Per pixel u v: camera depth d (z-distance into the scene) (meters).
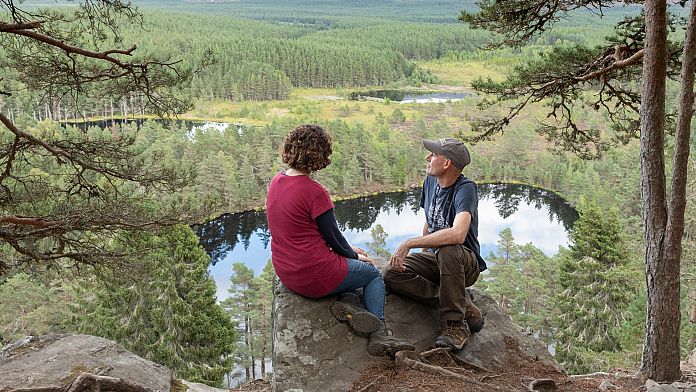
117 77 7.79
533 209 78.06
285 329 3.61
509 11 8.31
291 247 3.51
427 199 4.09
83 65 7.75
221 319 18.88
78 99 8.30
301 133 3.40
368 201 81.88
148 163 8.74
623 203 56.94
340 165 86.62
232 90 167.75
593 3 8.06
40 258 7.37
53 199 8.14
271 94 174.75
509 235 43.31
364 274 3.65
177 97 8.33
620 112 8.97
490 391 3.50
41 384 3.76
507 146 93.38
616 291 25.53
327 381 3.41
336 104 168.75
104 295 19.20
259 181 80.94
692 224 17.64
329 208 3.45
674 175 4.57
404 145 97.12
